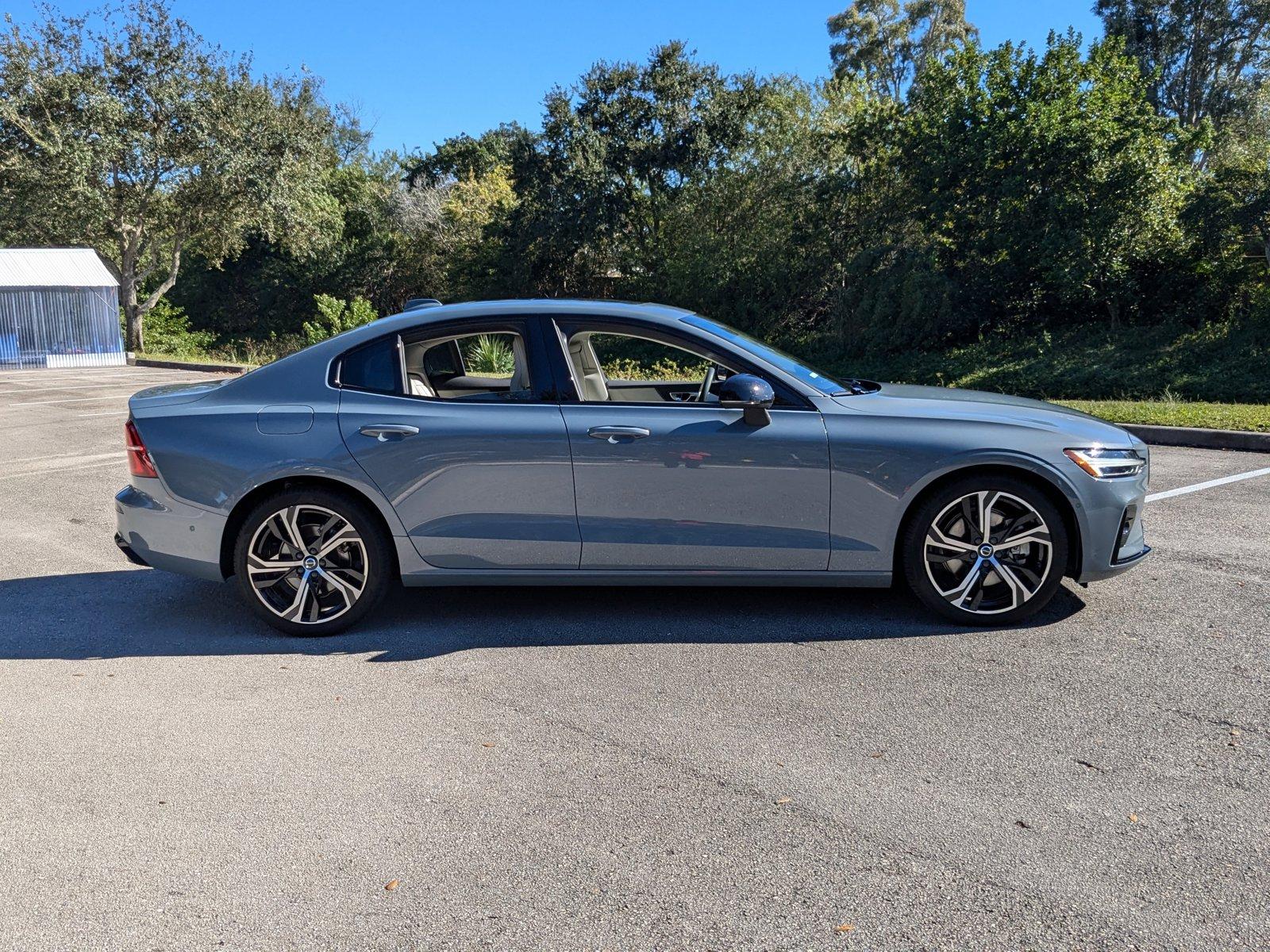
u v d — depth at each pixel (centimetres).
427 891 253
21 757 334
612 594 509
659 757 326
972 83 2662
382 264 4541
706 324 472
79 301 2816
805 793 299
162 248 4116
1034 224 2505
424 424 443
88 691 393
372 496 445
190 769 324
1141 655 408
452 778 314
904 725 346
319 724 359
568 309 462
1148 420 1080
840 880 253
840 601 489
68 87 3200
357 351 463
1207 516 652
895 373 2539
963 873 255
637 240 3738
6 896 254
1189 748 324
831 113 3441
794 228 3269
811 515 436
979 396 484
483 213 4391
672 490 437
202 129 3388
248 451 447
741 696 375
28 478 895
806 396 442
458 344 461
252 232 4094
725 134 3478
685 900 246
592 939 232
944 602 443
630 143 3509
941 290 2633
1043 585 437
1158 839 269
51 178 3195
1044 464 427
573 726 352
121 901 251
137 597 527
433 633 457
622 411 443
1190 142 2519
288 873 263
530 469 439
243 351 4022
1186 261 2373
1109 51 2517
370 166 5394
